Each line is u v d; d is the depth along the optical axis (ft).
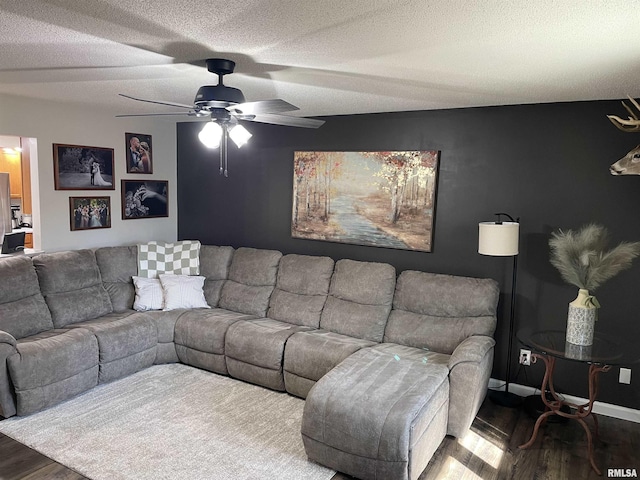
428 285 12.84
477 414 11.67
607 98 11.23
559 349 9.93
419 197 13.89
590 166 11.71
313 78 9.98
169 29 6.97
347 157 14.97
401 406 8.69
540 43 7.07
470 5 5.66
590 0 5.39
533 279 12.59
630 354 9.58
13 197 18.56
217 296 15.96
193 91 12.02
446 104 12.71
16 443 9.73
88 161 15.81
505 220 12.81
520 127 12.46
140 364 13.53
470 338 11.39
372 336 12.95
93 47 8.02
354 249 15.23
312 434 9.11
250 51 8.02
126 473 8.83
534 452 9.96
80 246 15.89
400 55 7.98
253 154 17.02
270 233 16.97
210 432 10.39
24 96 13.42
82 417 10.89
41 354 10.94
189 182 18.86
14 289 12.44
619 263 10.00
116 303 14.99
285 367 12.32
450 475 9.07
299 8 5.98
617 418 11.65
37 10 6.26
